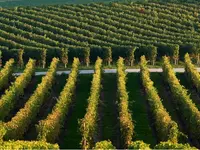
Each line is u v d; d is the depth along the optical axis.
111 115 62.50
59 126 54.06
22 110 55.84
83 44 92.25
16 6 120.12
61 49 86.75
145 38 96.69
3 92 72.56
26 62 88.94
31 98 60.09
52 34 97.50
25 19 105.88
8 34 95.88
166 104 66.88
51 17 108.06
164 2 116.38
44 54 86.50
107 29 102.44
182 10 111.94
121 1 118.44
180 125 59.16
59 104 57.41
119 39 97.06
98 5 114.94
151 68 85.44
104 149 44.06
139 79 77.12
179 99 60.94
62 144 53.97
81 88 74.50
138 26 104.31
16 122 52.31
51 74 71.31
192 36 97.94
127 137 50.47
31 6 116.12
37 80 78.94
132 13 110.62
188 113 56.41
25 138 55.38
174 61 88.69
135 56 89.75
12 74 77.38
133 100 68.31
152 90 62.25
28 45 92.94
